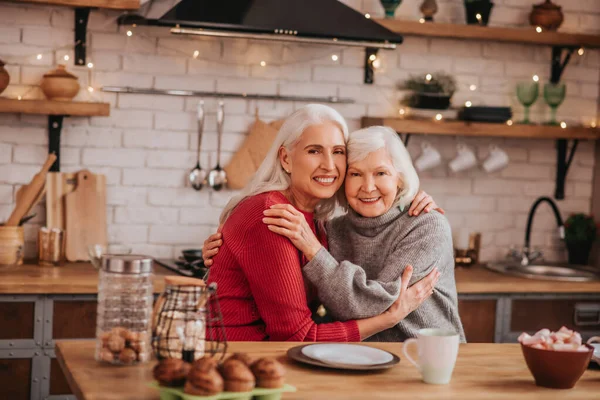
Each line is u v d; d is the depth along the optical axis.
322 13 3.80
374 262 2.54
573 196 4.72
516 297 3.94
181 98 4.14
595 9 4.70
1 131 3.94
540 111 4.62
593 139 4.71
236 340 2.36
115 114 4.07
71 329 3.44
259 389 1.60
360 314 2.30
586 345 1.89
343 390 1.71
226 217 2.55
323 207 2.63
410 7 4.42
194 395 1.54
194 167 4.18
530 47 4.62
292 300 2.24
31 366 3.41
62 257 3.81
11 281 3.35
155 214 4.14
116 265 1.82
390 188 2.47
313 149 2.41
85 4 3.71
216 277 2.41
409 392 1.72
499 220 4.64
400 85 4.24
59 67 3.86
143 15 3.65
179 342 1.81
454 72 4.52
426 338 1.78
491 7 4.38
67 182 4.00
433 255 2.46
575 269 4.40
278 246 2.26
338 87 4.35
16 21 3.93
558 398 1.73
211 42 4.16
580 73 4.70
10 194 3.96
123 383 1.67
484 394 1.73
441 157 4.55
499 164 4.45
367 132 2.48
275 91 4.26
